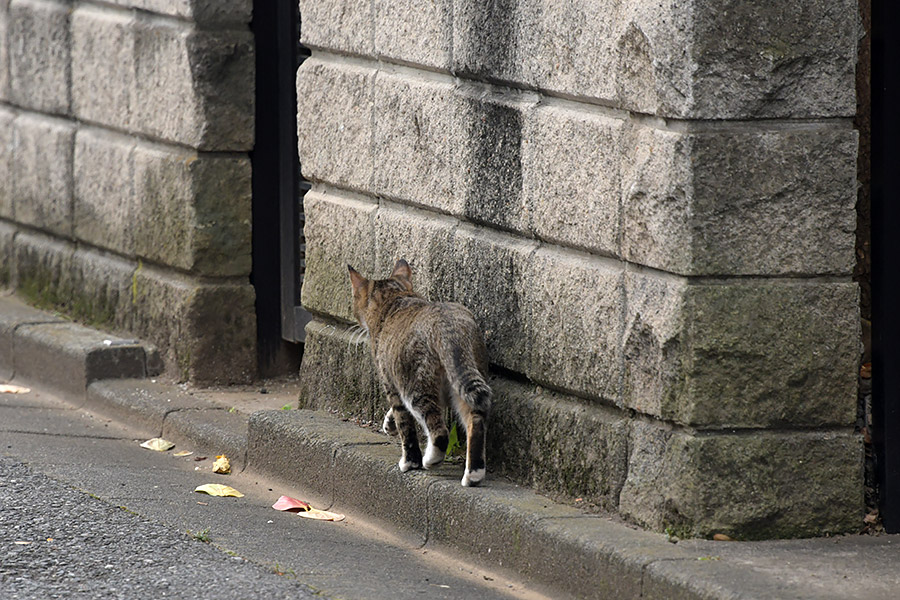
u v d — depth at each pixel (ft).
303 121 54.54
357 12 50.52
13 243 79.77
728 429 36.24
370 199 51.24
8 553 39.99
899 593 32.30
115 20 67.15
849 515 37.19
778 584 32.83
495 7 43.19
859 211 38.73
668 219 36.09
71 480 49.60
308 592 36.88
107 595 36.42
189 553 40.52
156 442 57.47
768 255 35.96
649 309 37.09
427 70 47.39
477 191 44.75
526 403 42.78
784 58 35.42
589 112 39.65
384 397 49.67
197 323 62.39
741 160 35.55
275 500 49.32
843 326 36.52
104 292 69.77
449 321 42.32
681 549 35.50
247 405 59.88
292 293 63.00
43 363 68.28
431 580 39.09
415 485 43.50
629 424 38.50
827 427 36.99
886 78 36.17
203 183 61.52
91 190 70.28
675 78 35.47
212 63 60.54
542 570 38.09
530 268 42.27
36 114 76.84
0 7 79.41
